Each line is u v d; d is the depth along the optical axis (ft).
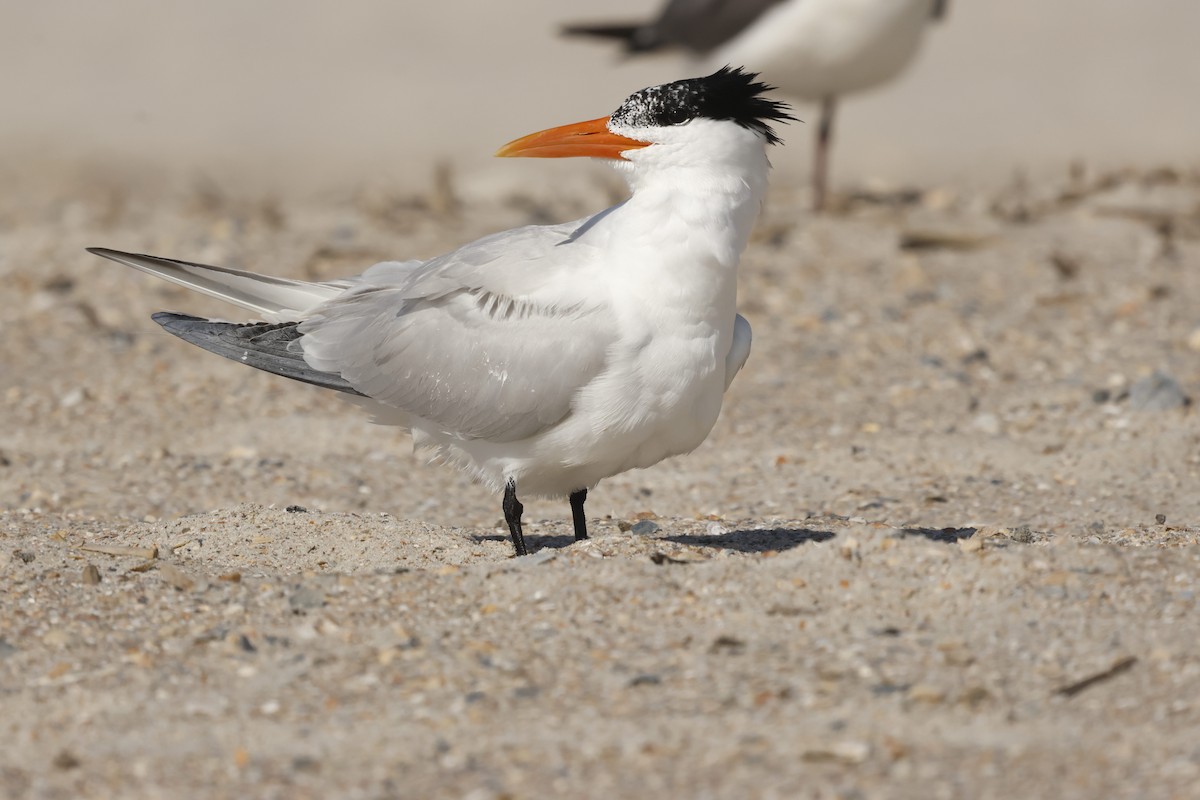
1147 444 42.32
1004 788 22.04
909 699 24.54
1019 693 24.80
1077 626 27.14
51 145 85.05
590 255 31.14
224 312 56.18
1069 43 111.65
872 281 59.77
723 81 30.22
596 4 122.72
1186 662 25.52
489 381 31.37
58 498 39.52
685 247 29.99
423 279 32.94
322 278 58.08
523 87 100.68
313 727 24.41
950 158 84.07
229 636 27.63
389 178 78.13
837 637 26.99
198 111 94.07
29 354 51.52
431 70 105.29
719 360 30.71
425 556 32.68
